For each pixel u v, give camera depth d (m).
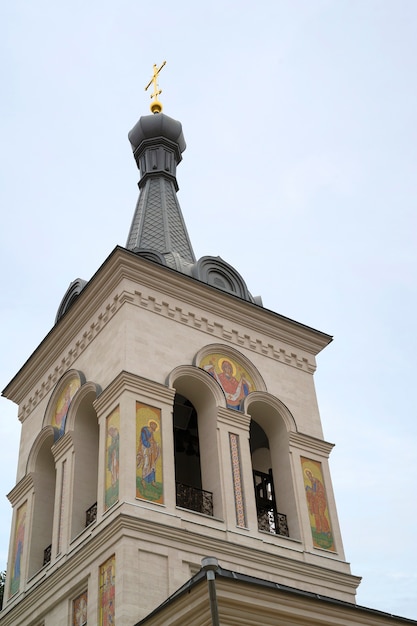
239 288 40.53
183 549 29.86
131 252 36.19
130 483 30.41
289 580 31.81
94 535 30.31
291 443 36.31
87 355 36.69
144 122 50.88
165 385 33.75
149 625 24.84
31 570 34.72
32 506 36.44
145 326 35.22
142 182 49.00
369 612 25.64
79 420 35.62
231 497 32.59
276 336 39.66
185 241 44.28
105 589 28.91
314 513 34.91
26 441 39.12
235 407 35.50
